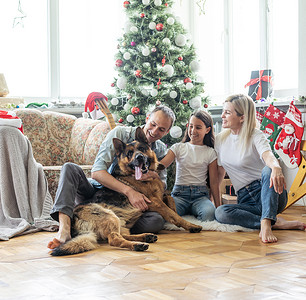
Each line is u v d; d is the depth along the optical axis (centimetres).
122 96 489
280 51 518
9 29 575
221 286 170
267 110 420
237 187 326
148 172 291
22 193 329
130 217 281
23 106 522
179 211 336
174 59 475
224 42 595
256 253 230
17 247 256
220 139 337
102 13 626
